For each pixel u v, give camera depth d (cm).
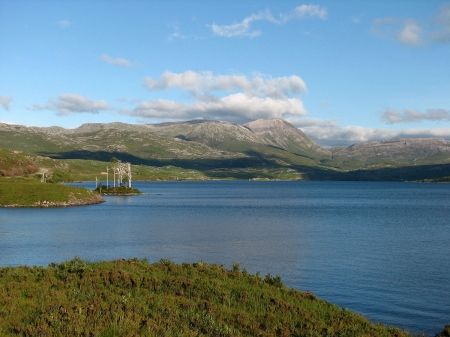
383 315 3266
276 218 11300
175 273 3322
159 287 2875
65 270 3173
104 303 2338
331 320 2572
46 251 5953
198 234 7869
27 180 19538
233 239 7244
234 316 2445
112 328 1967
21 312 2161
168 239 7206
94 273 3008
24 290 2608
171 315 2280
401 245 6625
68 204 14762
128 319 2094
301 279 4350
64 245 6494
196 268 3503
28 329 1892
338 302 3575
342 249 6222
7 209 12962
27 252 5866
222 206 16012
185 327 2089
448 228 9075
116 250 6081
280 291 3142
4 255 5631
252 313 2556
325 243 6806
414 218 11506
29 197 14400
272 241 7019
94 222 9838
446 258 5512
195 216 11712
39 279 2962
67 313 2100
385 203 18550
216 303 2688
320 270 4775
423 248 6338
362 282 4228
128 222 9906
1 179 17512
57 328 1934
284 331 2244
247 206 16150
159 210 13712
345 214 12762
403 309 3406
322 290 3934
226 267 4866
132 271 3216
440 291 3916
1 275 3003
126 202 17438
